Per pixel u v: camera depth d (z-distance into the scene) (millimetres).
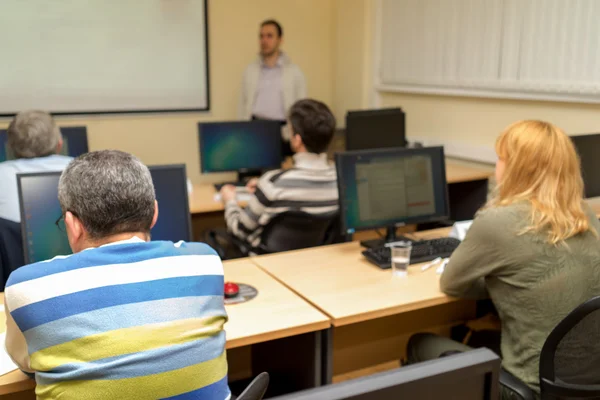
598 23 2979
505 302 1694
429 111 4273
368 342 2443
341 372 2422
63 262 1077
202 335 1088
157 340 1031
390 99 4652
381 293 1878
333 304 1784
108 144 4516
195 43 4648
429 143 4285
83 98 4363
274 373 2143
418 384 715
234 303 1768
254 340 1577
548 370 1523
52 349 1019
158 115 4637
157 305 1063
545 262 1605
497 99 3680
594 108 3109
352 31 4867
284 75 4598
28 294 1045
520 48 3426
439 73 4047
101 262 1075
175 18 4535
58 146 2289
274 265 2143
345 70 5035
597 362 1549
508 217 1647
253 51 4914
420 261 2178
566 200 1646
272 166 3750
